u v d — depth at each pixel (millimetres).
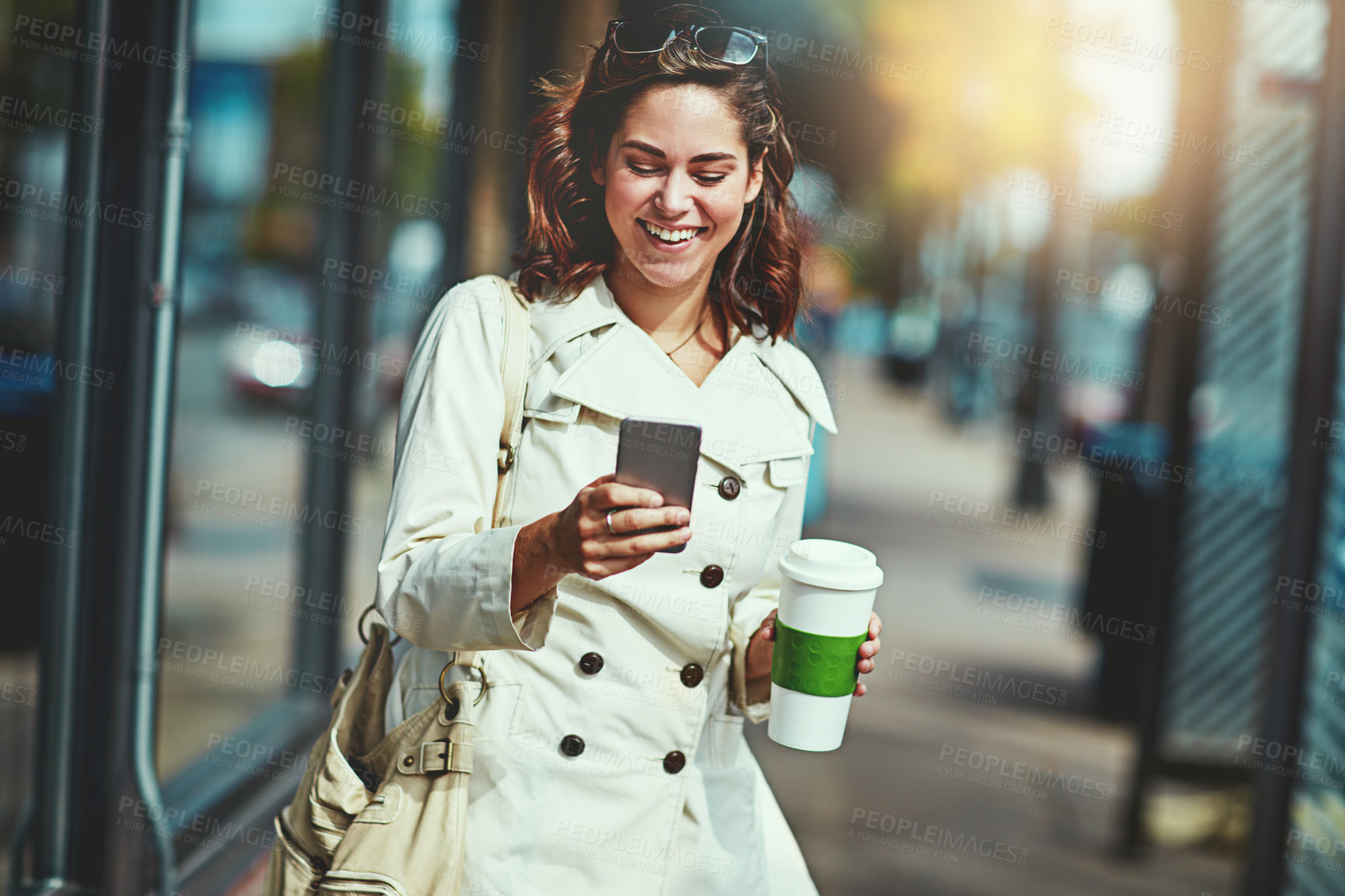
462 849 1500
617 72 1585
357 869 1481
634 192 1581
